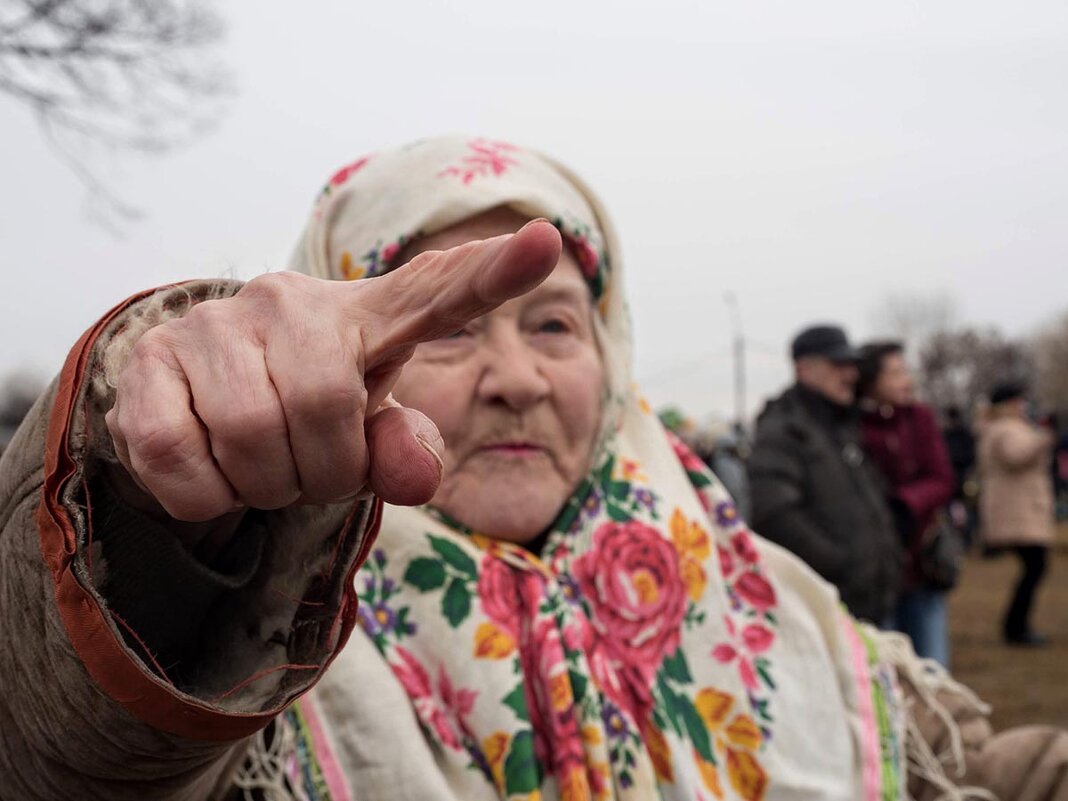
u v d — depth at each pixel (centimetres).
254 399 50
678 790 112
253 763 96
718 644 125
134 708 57
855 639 136
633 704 116
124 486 62
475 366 114
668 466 136
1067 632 674
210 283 62
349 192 125
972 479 1024
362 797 100
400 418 53
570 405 117
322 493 53
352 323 51
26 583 62
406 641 111
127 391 52
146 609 66
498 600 113
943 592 371
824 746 125
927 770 127
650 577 122
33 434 65
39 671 61
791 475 313
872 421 370
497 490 115
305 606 68
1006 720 444
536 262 47
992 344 3997
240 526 70
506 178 118
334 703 104
